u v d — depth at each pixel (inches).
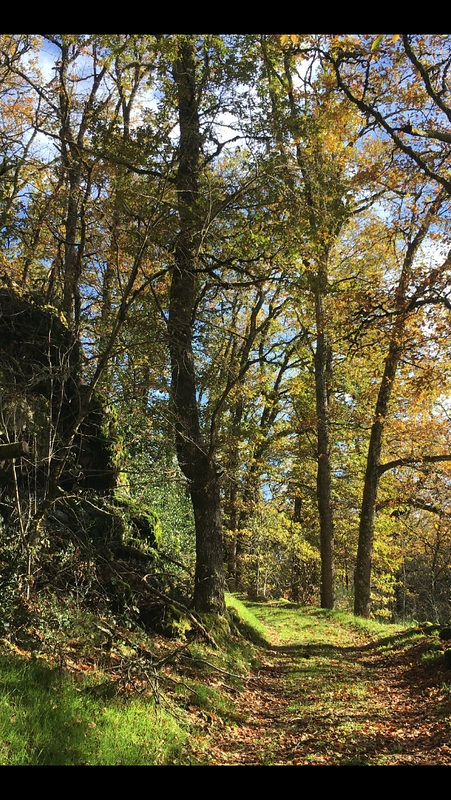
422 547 1455.5
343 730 309.7
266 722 343.0
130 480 526.3
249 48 472.1
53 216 537.3
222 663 427.2
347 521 1159.0
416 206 629.6
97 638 343.0
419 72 498.9
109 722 245.6
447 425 845.8
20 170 569.0
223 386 632.4
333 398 1087.0
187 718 300.7
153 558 482.3
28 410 396.8
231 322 741.3
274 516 1138.0
